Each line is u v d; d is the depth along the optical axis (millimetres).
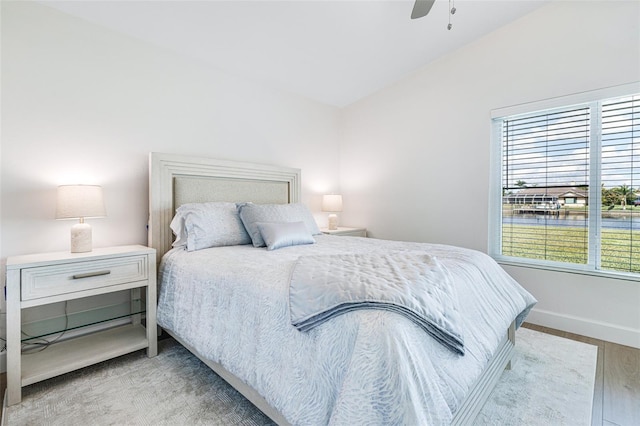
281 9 2270
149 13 2184
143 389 1709
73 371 1891
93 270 1867
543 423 1457
